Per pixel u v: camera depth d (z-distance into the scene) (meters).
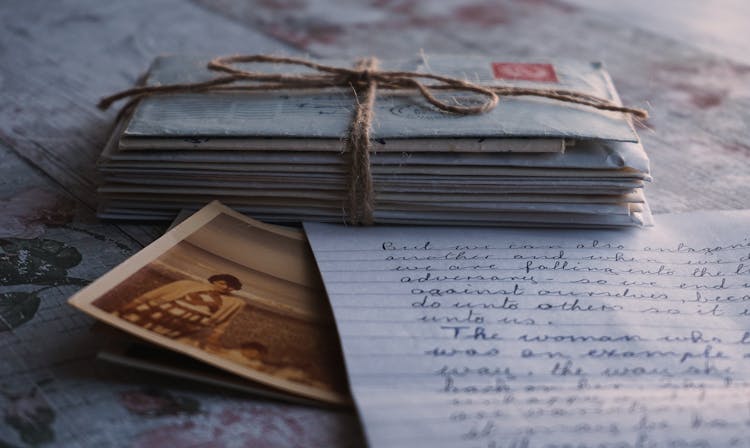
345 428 0.25
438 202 0.32
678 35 0.50
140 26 0.49
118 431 0.24
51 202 0.33
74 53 0.46
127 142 0.31
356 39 0.48
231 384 0.25
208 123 0.32
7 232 0.31
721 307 0.29
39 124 0.39
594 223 0.32
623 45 0.48
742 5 0.55
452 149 0.31
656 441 0.24
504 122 0.31
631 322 0.28
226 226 0.31
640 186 0.31
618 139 0.31
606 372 0.26
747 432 0.24
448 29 0.50
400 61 0.36
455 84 0.33
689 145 0.38
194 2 0.53
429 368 0.26
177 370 0.25
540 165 0.31
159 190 0.32
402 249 0.31
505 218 0.32
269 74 0.34
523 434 0.24
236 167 0.31
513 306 0.28
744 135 0.39
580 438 0.24
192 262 0.29
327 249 0.31
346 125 0.31
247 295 0.28
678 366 0.26
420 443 0.23
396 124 0.31
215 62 0.34
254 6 0.53
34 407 0.25
